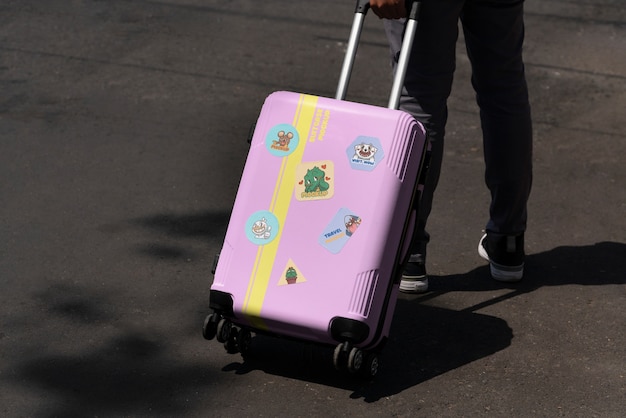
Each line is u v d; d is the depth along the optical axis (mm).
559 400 3607
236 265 3541
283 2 8586
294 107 3598
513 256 4383
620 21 8523
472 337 3998
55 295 4215
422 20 3844
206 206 5090
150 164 5551
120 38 7598
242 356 3812
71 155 5621
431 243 4789
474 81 4223
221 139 5953
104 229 4797
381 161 3480
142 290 4281
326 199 3506
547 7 8805
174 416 3457
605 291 4367
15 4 8250
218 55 7344
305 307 3447
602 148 6008
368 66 7266
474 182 5473
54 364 3746
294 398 3564
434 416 3492
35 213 4926
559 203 5242
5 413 3453
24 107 6289
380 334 3486
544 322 4117
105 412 3473
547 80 7129
